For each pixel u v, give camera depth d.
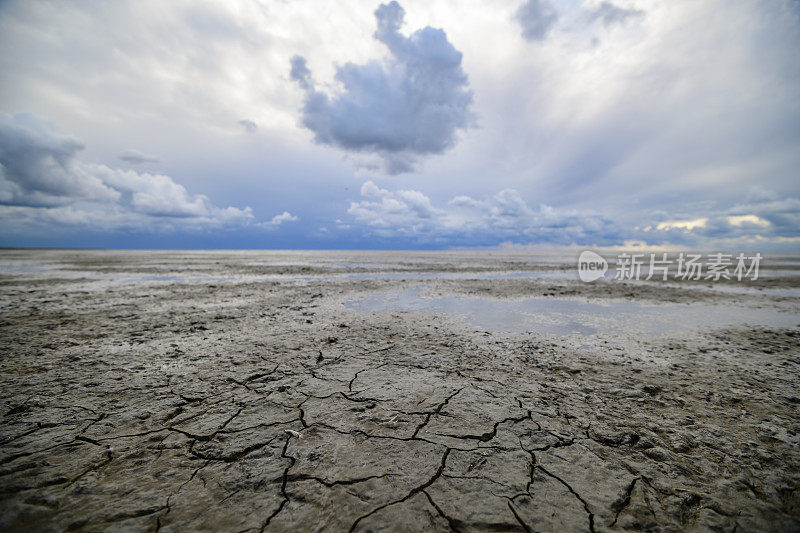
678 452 2.47
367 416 2.94
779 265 27.48
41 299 8.70
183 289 10.88
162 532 1.72
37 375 3.73
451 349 4.90
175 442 2.52
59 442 2.48
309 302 8.66
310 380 3.71
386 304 8.49
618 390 3.55
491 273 17.84
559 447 2.52
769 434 2.71
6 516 1.77
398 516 1.86
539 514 1.89
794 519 1.85
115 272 17.06
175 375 3.79
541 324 6.55
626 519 1.85
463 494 2.03
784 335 5.88
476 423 2.84
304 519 1.83
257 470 2.22
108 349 4.67
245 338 5.30
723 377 3.94
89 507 1.87
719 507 1.94
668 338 5.64
